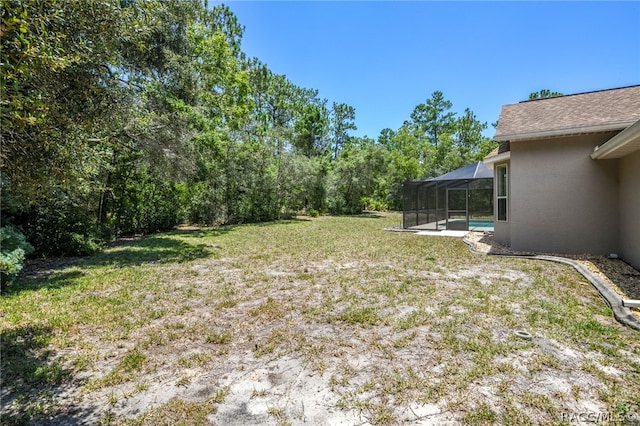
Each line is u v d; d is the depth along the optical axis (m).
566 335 3.31
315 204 23.72
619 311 3.81
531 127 7.51
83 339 3.38
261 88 24.98
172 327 3.69
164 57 10.89
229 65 16.02
